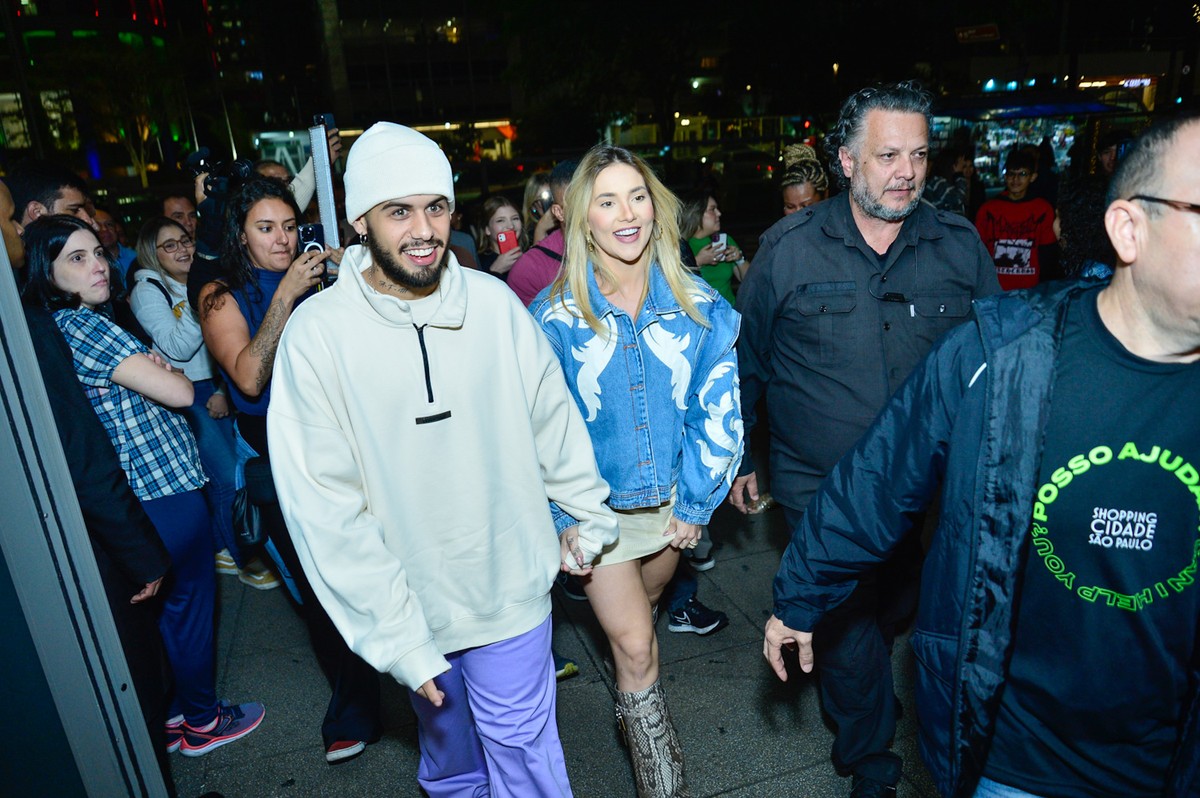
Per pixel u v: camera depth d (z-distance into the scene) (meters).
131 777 1.74
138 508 2.11
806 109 17.83
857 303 2.31
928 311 2.31
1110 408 1.20
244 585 3.94
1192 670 1.21
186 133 23.78
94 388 2.29
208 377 3.71
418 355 1.77
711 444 2.28
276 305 2.29
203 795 2.53
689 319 2.24
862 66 17.27
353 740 2.66
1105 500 1.21
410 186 1.63
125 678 1.74
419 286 1.72
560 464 2.05
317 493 1.75
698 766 2.56
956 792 1.43
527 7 20.88
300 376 1.72
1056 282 1.31
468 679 2.05
